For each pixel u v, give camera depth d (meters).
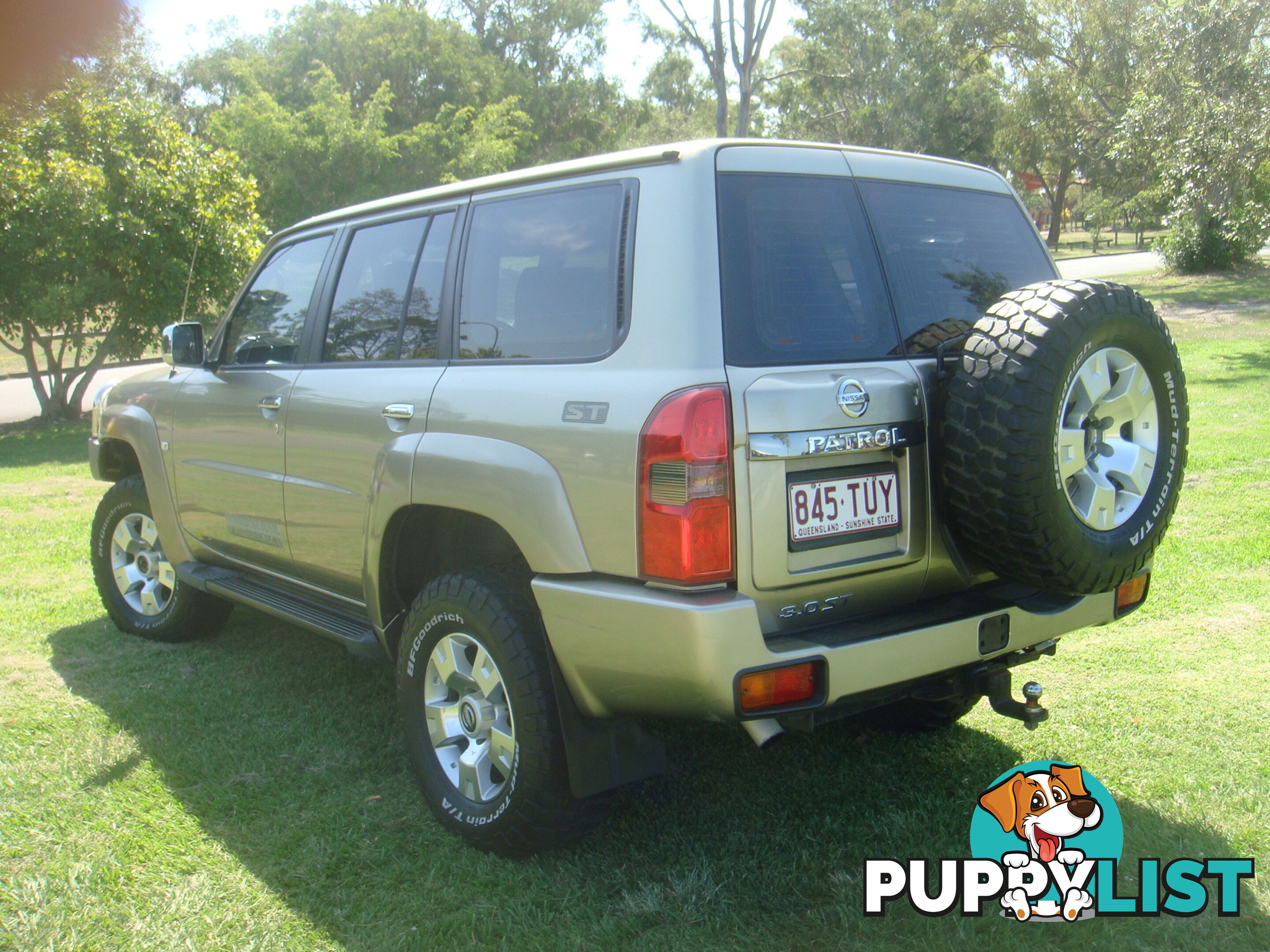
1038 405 2.44
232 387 4.04
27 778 3.37
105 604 4.98
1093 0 34.22
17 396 18.12
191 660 4.54
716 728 3.74
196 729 3.78
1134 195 34.50
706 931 2.51
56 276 13.42
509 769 2.80
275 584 4.05
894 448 2.61
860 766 3.42
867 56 36.69
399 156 24.00
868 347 2.67
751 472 2.37
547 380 2.71
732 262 2.51
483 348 3.01
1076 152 37.97
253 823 3.09
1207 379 12.51
